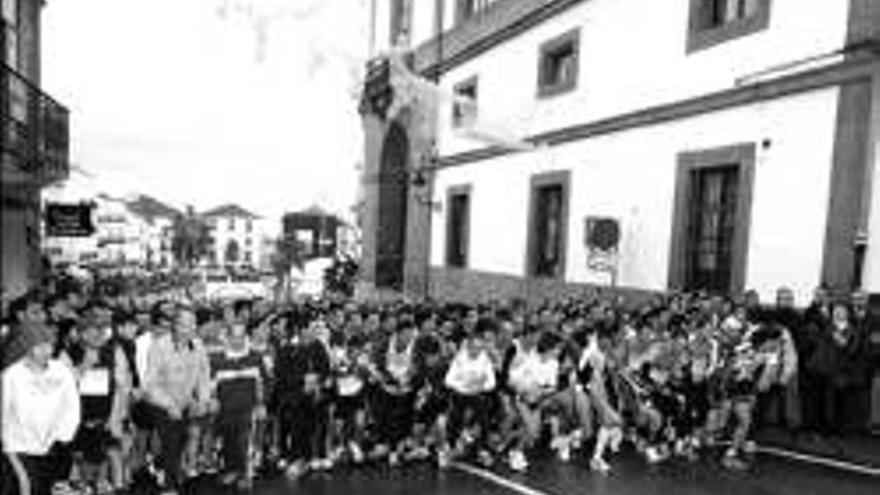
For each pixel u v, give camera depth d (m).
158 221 87.81
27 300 7.14
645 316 10.07
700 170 13.19
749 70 12.09
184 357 7.46
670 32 13.86
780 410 10.32
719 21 13.12
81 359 7.01
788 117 11.39
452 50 23.58
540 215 18.47
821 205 10.80
